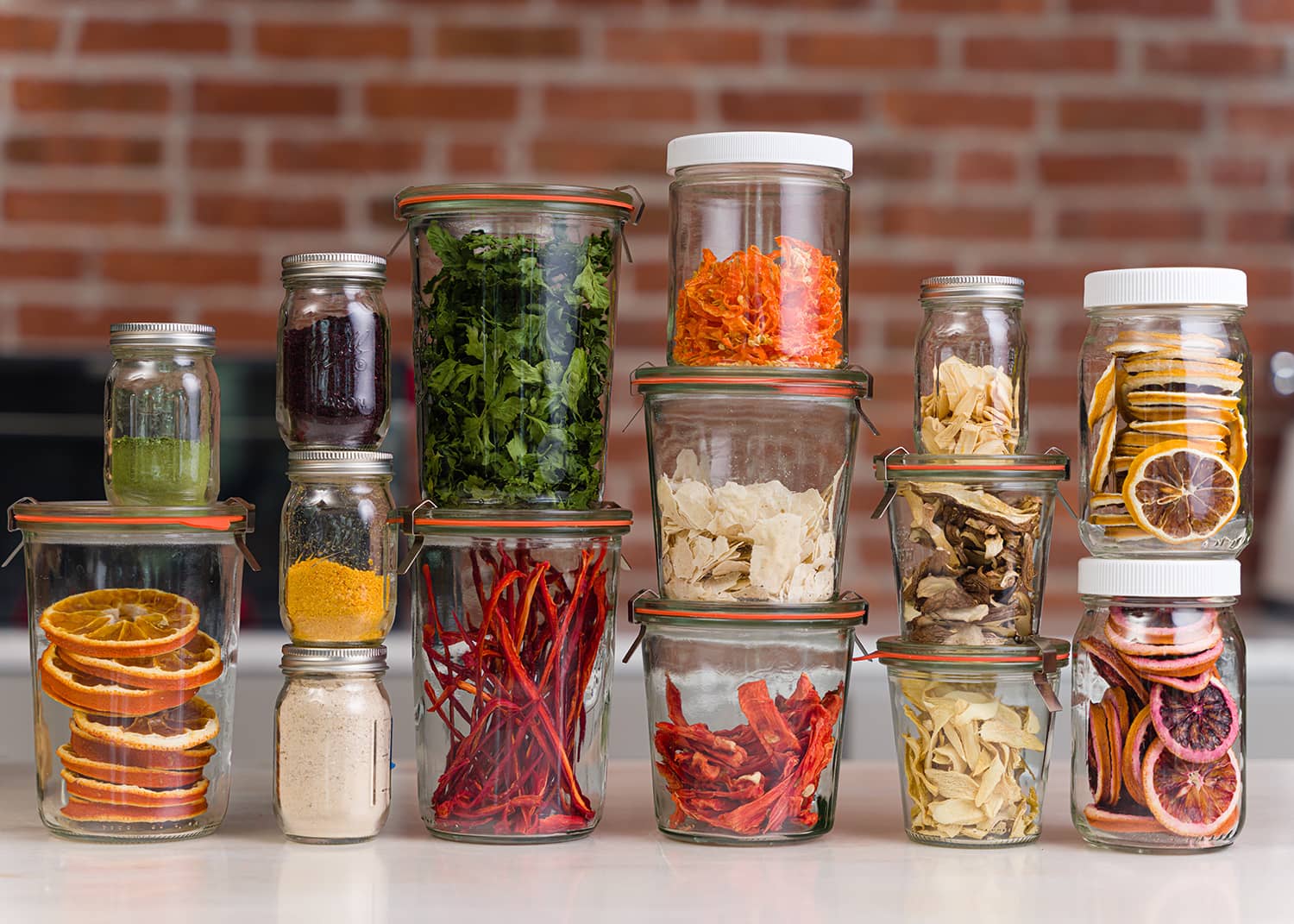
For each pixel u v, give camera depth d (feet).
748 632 3.99
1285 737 7.55
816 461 4.07
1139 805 3.96
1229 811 3.97
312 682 4.00
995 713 4.03
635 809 4.57
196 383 4.13
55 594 4.03
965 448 4.16
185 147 9.09
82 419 8.01
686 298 4.16
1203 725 3.95
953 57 9.25
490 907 3.42
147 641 3.99
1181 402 3.95
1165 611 3.95
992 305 4.22
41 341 9.06
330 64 9.12
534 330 4.01
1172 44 9.30
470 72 9.15
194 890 3.54
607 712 4.20
